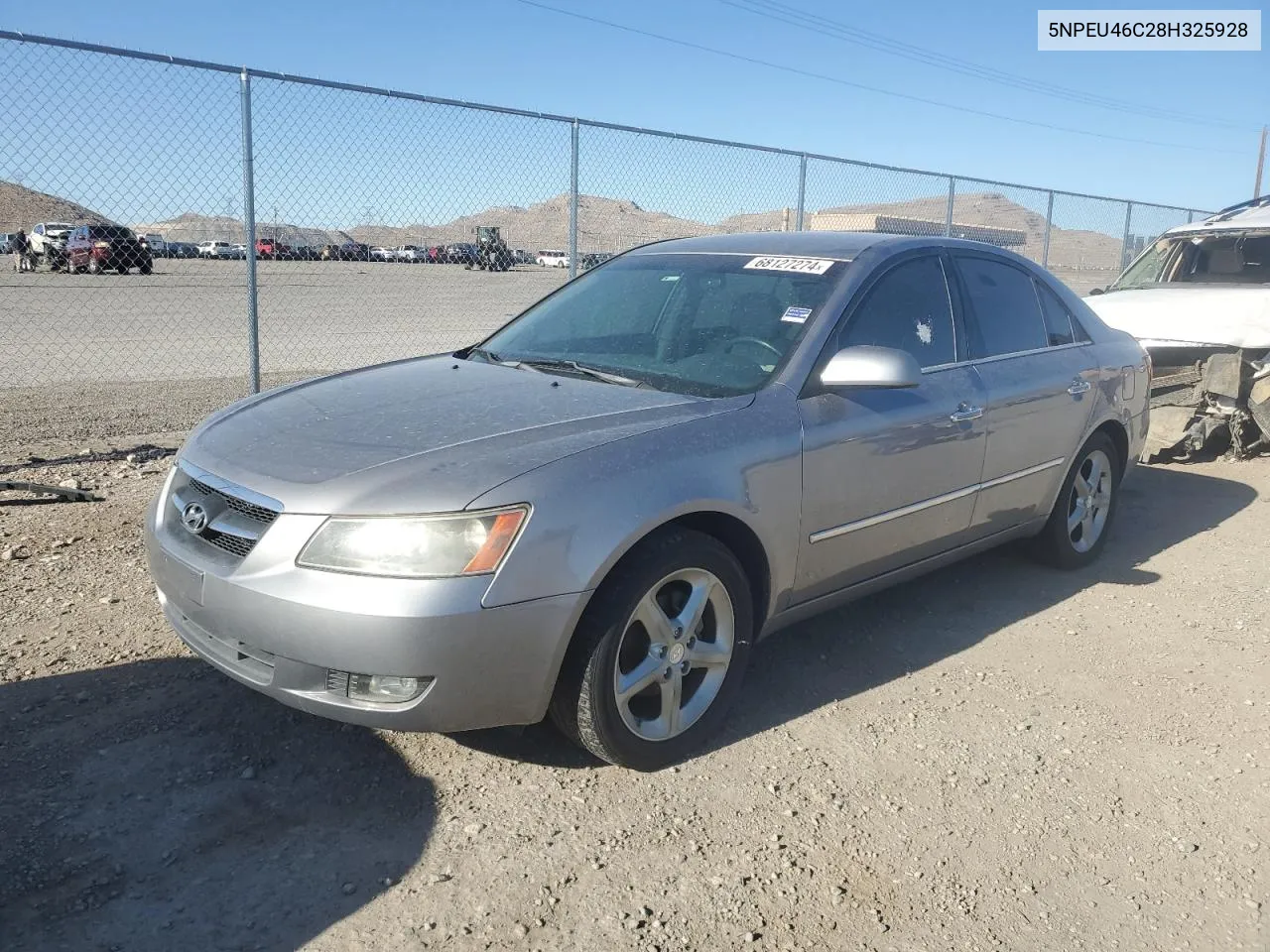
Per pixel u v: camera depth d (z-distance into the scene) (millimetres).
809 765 3285
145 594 4383
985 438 4266
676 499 3033
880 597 4828
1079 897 2695
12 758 3084
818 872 2746
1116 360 5254
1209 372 7609
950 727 3582
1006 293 4719
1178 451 8062
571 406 3348
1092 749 3473
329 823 2863
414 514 2713
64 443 7199
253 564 2801
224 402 8977
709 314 3979
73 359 11047
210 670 3705
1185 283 8680
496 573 2719
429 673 2695
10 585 4418
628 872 2705
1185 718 3727
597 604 2928
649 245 4859
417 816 2914
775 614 3568
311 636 2703
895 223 11109
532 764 3211
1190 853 2910
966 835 2943
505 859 2738
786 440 3408
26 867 2598
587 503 2869
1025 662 4156
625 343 4016
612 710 2996
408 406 3412
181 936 2395
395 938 2424
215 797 2949
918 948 2480
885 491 3816
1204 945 2537
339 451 3025
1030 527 4863
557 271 10070
